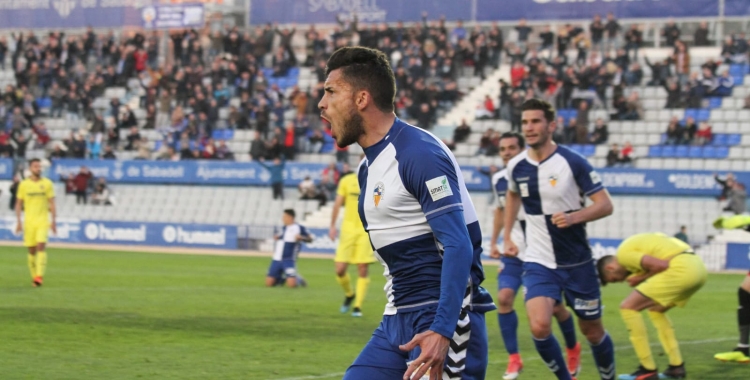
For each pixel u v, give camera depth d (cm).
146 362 1176
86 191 4400
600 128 3934
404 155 555
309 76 4631
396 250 574
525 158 1002
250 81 4566
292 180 4141
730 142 3906
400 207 564
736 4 4125
